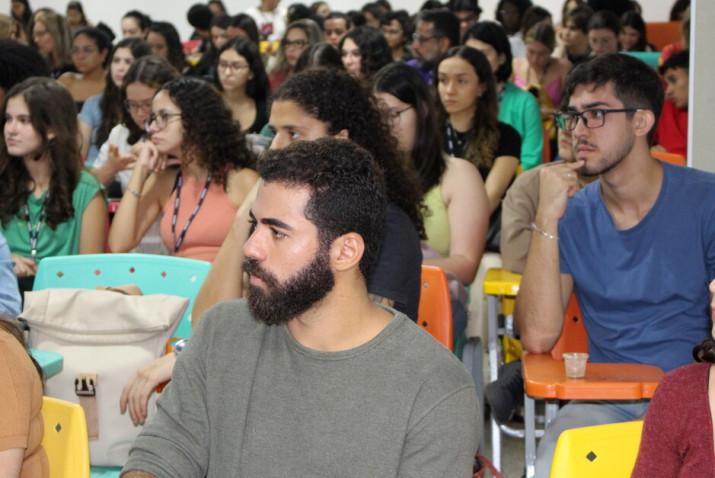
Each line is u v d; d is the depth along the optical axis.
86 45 6.93
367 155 1.72
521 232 3.65
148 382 2.48
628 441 1.84
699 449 1.74
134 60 5.44
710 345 1.76
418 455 1.64
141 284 3.05
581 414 2.64
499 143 4.74
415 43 6.59
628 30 8.47
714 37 3.21
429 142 3.61
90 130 5.76
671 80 5.54
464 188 3.69
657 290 2.71
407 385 1.66
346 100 2.52
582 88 2.72
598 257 2.78
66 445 1.89
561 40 8.60
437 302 2.96
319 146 1.71
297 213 1.65
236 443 1.73
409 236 2.43
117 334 2.59
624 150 2.69
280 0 11.71
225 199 3.57
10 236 3.71
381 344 1.69
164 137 3.58
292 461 1.69
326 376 1.69
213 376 1.78
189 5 12.98
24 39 9.83
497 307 3.63
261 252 1.67
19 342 1.93
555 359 2.74
